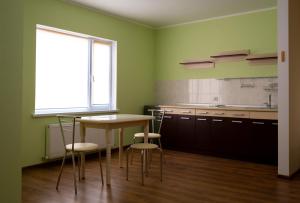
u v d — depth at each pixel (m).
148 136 3.97
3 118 1.39
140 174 3.69
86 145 3.22
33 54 3.94
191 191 3.03
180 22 5.71
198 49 5.56
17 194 1.46
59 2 4.27
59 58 4.50
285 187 3.18
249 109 4.38
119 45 5.35
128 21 5.53
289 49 3.51
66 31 4.46
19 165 1.46
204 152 4.92
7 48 1.40
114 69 5.33
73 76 4.73
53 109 4.42
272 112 4.16
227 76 5.18
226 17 5.19
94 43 5.05
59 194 2.92
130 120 3.37
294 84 3.71
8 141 1.42
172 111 5.32
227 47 5.19
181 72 5.80
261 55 4.64
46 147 4.09
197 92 5.56
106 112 5.03
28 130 3.90
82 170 3.46
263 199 2.80
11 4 1.42
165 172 3.80
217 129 4.76
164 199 2.78
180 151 5.23
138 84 5.82
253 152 4.37
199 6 4.66
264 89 4.77
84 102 4.92
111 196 2.86
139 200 2.75
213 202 2.71
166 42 6.04
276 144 4.14
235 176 3.62
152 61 6.17
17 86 1.45
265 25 4.75
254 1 4.40
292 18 3.62
